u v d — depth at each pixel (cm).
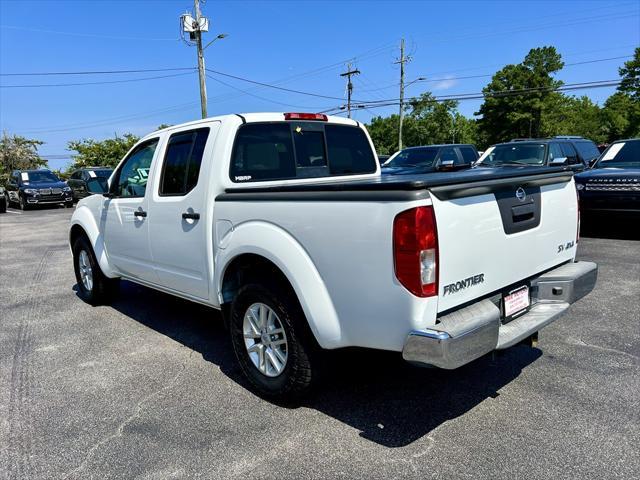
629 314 495
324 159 448
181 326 511
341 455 279
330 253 285
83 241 579
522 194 320
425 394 346
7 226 1557
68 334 496
